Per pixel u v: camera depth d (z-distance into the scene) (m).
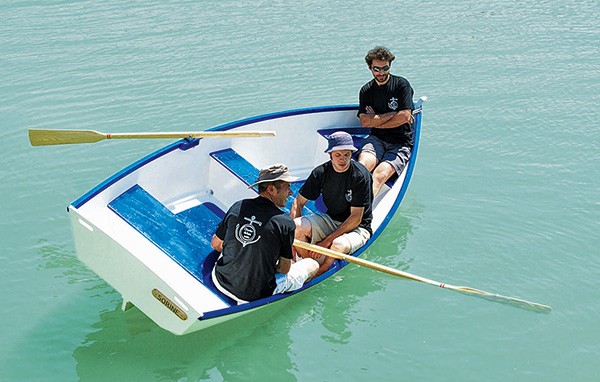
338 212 6.59
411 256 6.87
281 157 7.88
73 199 7.56
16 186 7.74
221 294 5.87
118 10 12.09
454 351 5.77
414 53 10.69
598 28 11.52
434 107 9.35
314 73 10.11
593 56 10.62
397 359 5.70
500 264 6.74
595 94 9.62
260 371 5.61
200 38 11.09
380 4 12.46
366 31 11.37
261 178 5.52
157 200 6.65
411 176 7.41
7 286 6.35
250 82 9.84
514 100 9.50
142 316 6.05
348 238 6.40
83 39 10.99
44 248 6.86
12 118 8.90
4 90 9.51
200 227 6.74
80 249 5.75
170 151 6.87
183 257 6.19
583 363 5.62
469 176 8.05
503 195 7.72
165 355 5.71
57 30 11.26
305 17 11.91
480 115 9.18
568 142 8.64
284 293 5.89
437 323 6.07
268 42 10.98
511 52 10.75
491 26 11.60
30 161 8.16
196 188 7.25
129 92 9.54
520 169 8.16
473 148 8.57
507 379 5.48
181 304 5.29
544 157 8.38
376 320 6.11
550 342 5.84
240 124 7.43
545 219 7.32
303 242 6.16
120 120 8.91
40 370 5.53
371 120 7.51
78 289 6.35
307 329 6.02
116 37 11.08
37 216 7.29
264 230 5.53
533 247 6.94
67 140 6.39
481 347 5.80
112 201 6.36
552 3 12.52
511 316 6.13
